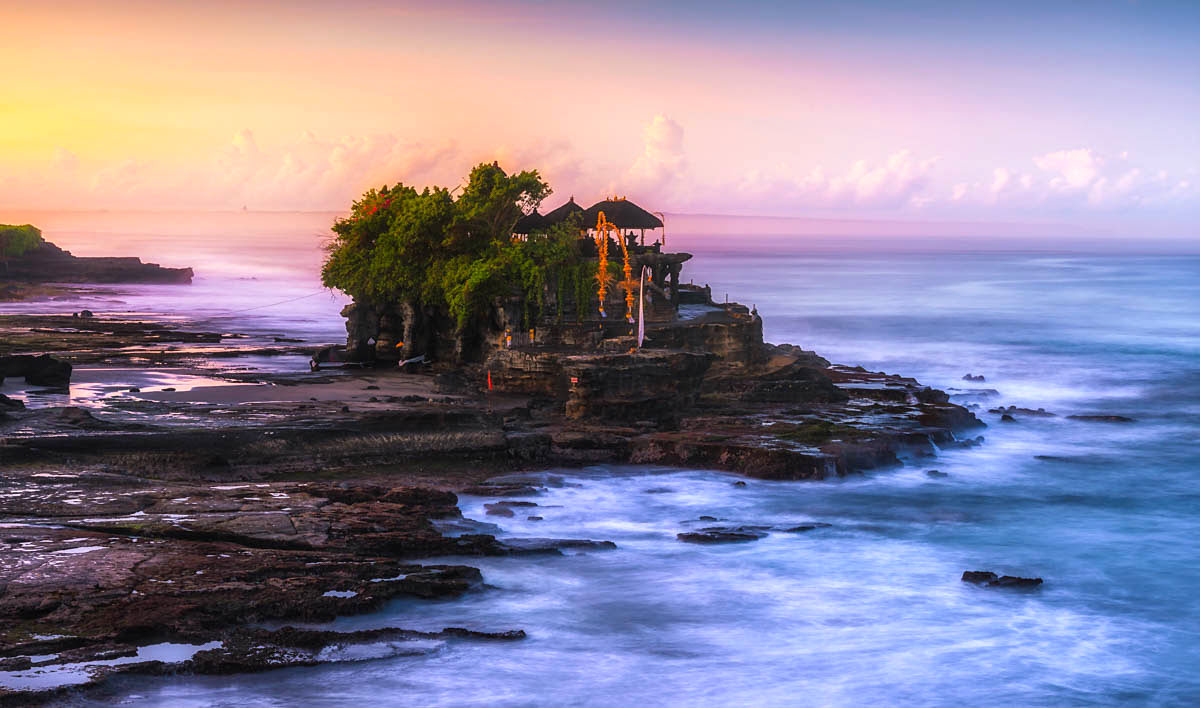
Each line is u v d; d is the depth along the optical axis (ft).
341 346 277.64
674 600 119.24
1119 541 148.46
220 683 91.30
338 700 90.33
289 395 215.31
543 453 183.42
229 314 494.18
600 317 258.16
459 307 248.93
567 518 152.76
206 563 113.39
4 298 545.44
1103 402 276.41
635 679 98.22
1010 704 96.12
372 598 108.99
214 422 179.42
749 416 208.54
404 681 94.38
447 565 122.11
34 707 82.89
